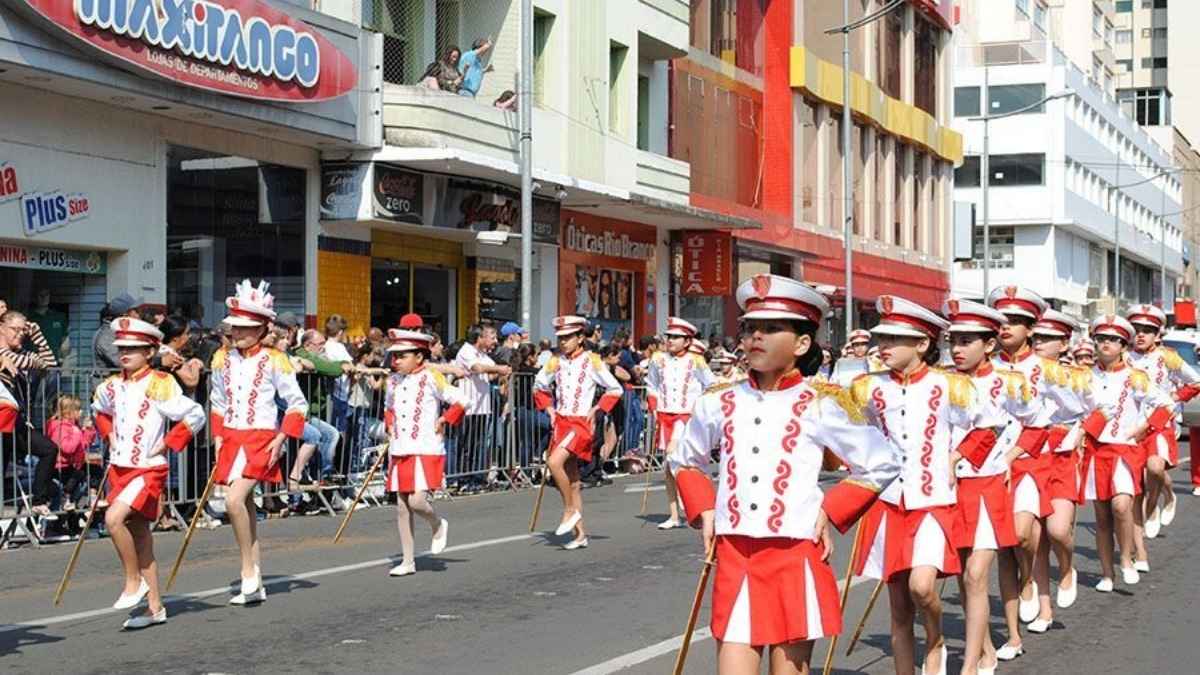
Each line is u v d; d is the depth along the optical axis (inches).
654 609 434.6
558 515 677.3
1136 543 527.5
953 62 2309.3
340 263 887.1
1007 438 365.1
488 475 784.9
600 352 911.7
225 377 432.5
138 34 678.5
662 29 1205.7
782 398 249.6
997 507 350.6
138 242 751.7
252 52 751.1
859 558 334.3
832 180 1641.2
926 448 327.9
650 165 1179.3
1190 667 374.0
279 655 363.9
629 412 914.1
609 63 1133.7
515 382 810.2
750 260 1418.6
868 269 1753.2
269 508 650.2
